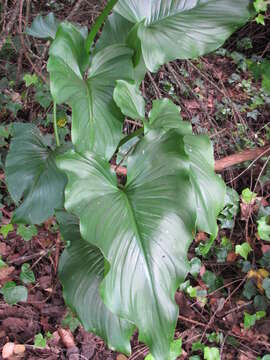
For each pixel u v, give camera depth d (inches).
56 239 97.3
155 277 53.2
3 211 99.5
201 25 70.6
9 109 110.6
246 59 166.9
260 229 97.0
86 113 62.8
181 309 90.0
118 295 51.6
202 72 132.4
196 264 95.6
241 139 123.2
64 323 83.6
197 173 67.5
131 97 66.4
